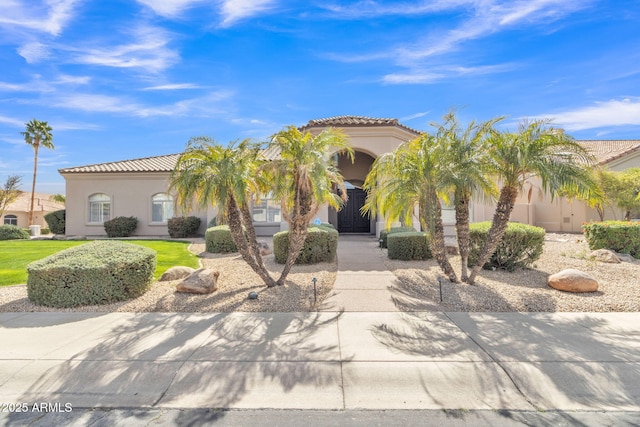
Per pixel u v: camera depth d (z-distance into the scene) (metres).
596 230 12.38
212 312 7.07
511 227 10.27
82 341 5.55
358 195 24.44
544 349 5.12
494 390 4.12
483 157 8.35
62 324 6.36
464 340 5.48
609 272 9.68
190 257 13.76
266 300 7.69
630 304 7.25
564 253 12.41
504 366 4.61
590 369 4.52
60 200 46.19
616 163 23.28
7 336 5.77
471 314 6.81
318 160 8.45
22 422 3.63
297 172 8.47
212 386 4.24
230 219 8.43
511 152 8.01
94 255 7.97
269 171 8.42
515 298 7.64
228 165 7.75
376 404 3.88
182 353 5.09
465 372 4.48
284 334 5.81
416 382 4.28
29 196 44.56
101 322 6.48
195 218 22.69
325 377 4.40
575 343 5.34
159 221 23.72
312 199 8.83
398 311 7.02
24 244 18.20
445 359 4.82
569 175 7.59
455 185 8.41
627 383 4.22
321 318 6.62
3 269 10.98
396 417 3.65
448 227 20.81
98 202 24.06
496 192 8.93
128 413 3.78
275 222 22.28
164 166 24.38
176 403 3.94
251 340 5.56
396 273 10.16
